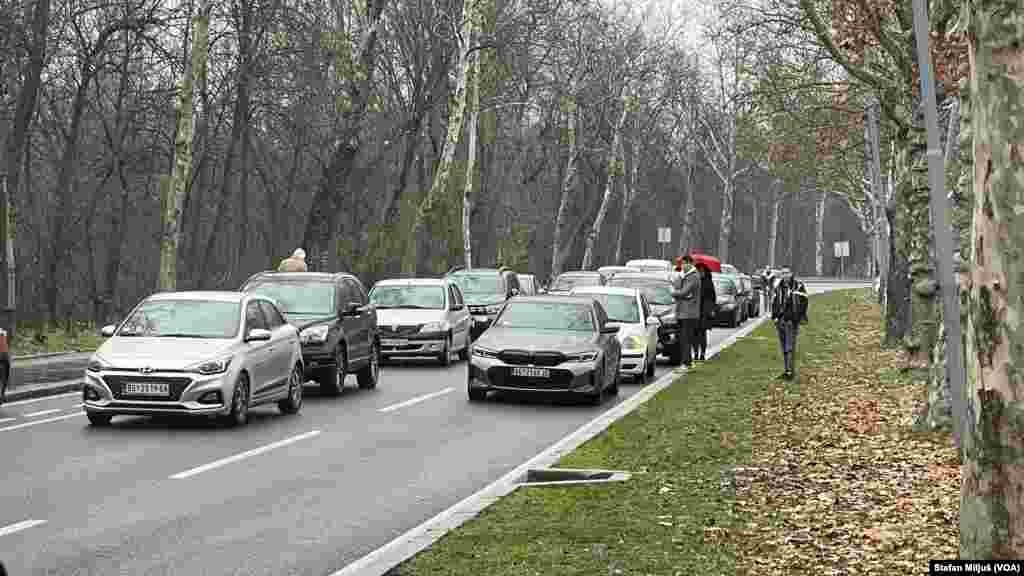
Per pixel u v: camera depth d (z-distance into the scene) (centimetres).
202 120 5388
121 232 5228
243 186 5978
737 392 2273
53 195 5625
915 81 2012
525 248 5603
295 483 1307
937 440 1563
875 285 7150
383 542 1017
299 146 5947
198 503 1182
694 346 3050
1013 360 599
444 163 4931
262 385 1873
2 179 3103
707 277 3038
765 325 4762
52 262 4838
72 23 4294
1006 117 603
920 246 2048
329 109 4816
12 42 3772
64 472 1355
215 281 5659
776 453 1497
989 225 607
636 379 2688
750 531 1034
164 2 4169
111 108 5691
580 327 2273
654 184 9875
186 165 3441
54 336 3578
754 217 10881
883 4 2053
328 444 1617
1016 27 601
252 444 1605
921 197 2044
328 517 1123
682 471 1359
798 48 2998
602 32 6669
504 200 7975
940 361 1658
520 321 2289
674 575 877
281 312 2045
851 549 967
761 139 3544
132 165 5188
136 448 1551
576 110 6888
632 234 9994
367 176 5978
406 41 5588
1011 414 599
